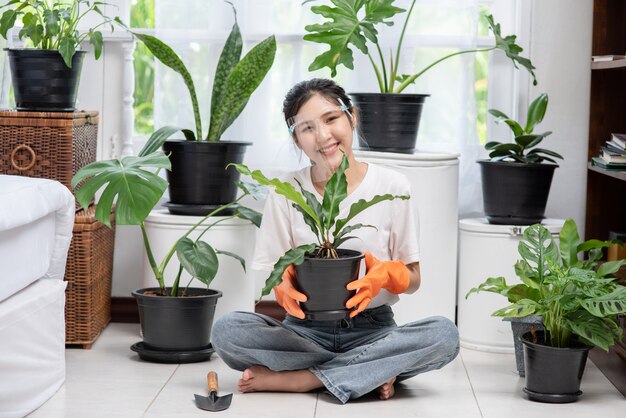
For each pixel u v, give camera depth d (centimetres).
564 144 349
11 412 220
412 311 316
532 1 347
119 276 354
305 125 236
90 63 352
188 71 332
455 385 266
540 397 249
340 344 252
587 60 347
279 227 251
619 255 313
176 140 316
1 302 223
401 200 246
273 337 249
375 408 239
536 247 266
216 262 286
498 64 351
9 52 306
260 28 343
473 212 348
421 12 338
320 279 216
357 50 341
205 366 282
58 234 255
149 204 259
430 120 347
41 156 302
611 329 246
